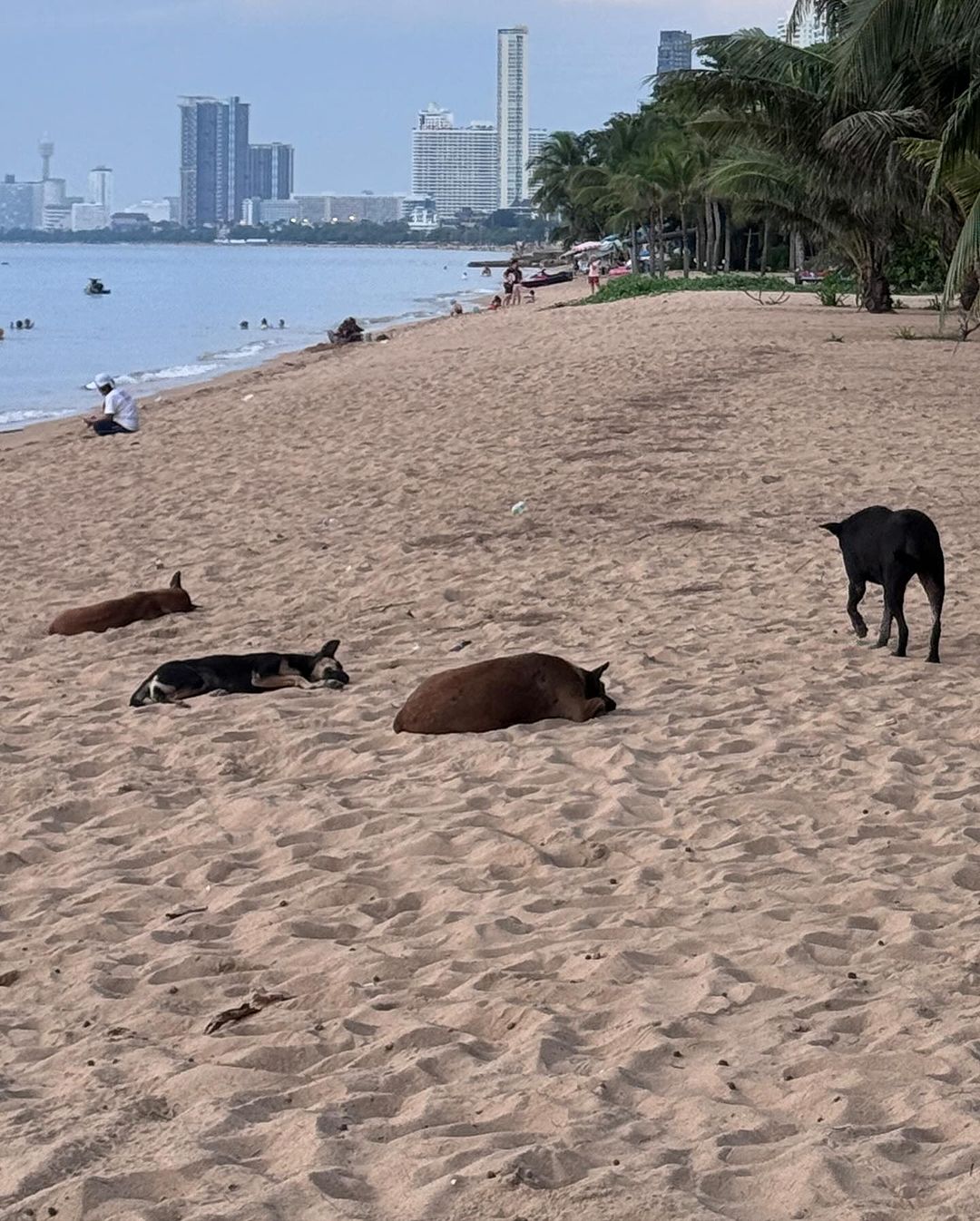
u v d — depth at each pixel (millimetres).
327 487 19234
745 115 36938
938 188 31703
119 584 14750
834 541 14617
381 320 72500
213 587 14266
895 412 22188
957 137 24781
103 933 6523
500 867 7105
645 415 22781
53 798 8422
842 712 9438
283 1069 5125
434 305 88812
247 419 26406
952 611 11977
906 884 6672
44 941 6461
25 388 41125
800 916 6387
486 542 15367
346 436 23281
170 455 23156
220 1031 5438
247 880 7121
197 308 87438
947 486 16906
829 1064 4906
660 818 7750
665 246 98188
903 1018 5254
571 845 7332
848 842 7293
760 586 13062
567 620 12258
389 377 30438
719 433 20969
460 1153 4352
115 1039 5383
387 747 9117
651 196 78750
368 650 11656
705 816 7672
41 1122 4715
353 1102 4742
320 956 6137
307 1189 4168
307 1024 5477
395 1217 4055
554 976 5863
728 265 81750
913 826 7477
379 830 7691
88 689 10961
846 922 6281
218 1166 4336
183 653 11828
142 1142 4555
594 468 18859
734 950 6004
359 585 13938
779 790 8000
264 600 13578
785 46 37219
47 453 24719
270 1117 4719
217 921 6617
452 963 5992
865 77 29172
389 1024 5445
